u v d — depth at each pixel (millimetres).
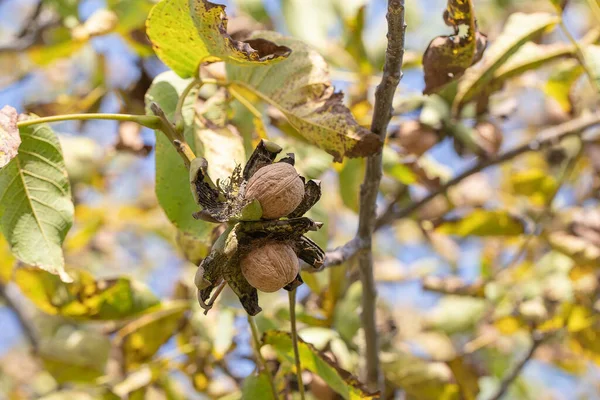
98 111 1804
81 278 1465
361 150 1277
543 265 1842
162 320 1549
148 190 2664
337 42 1924
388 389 1569
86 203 2258
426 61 1326
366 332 1445
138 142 1593
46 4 1804
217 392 1590
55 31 1768
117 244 2660
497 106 1662
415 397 1574
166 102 1336
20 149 1307
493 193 2148
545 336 1701
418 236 2600
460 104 1463
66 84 2283
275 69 1315
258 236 1161
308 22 1905
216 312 1559
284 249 1165
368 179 1327
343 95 1293
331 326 1567
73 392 1540
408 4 2275
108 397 1538
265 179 1160
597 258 1705
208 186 1181
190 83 1310
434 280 1772
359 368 1536
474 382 1608
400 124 1631
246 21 1601
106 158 1890
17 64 2111
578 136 1849
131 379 1556
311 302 1618
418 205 1779
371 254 1380
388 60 1245
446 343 1635
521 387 2201
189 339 1607
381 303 1707
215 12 1230
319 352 1335
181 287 1604
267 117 1596
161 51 1297
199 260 1392
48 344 1558
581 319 1695
